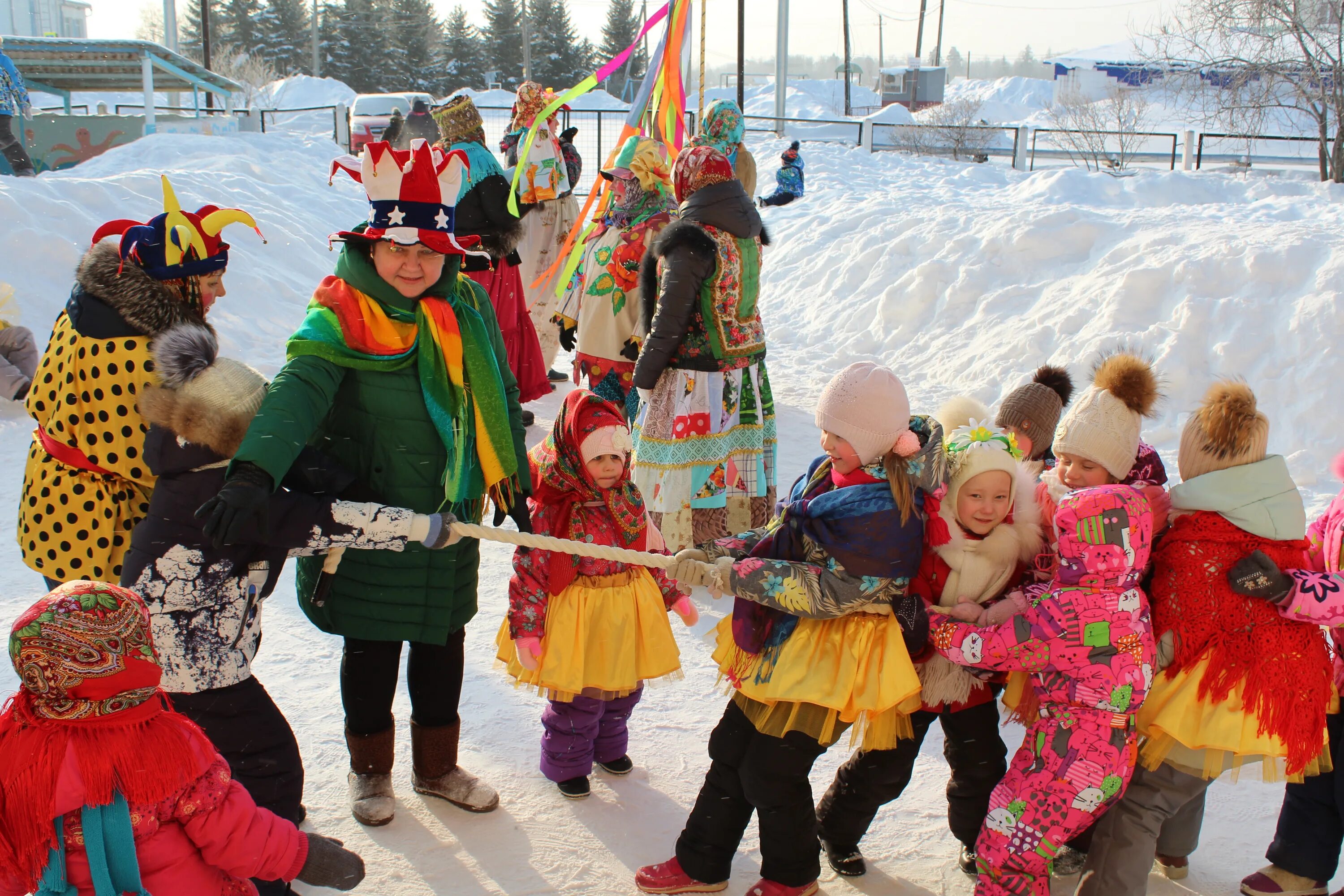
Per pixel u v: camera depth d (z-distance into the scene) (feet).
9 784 6.44
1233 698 8.89
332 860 7.74
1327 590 8.77
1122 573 8.64
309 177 54.34
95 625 6.52
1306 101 55.52
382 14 232.94
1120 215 34.45
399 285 9.85
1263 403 24.08
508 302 21.38
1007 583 9.47
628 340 19.56
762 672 9.28
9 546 16.90
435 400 9.91
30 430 22.38
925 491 9.19
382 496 10.09
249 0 237.25
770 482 17.72
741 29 92.73
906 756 9.87
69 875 6.61
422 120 37.60
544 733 11.43
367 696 10.46
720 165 16.22
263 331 30.99
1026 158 76.23
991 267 32.99
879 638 9.14
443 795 10.96
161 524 8.51
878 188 63.52
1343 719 9.66
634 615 10.81
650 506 16.51
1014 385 27.66
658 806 11.15
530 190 25.72
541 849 10.30
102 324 9.74
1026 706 9.84
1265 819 11.19
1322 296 25.29
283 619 15.10
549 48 241.35
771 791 9.29
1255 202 43.83
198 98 96.84
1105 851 9.42
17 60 71.51
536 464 11.04
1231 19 57.62
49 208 30.71
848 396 8.93
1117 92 83.41
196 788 6.91
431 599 10.25
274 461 8.35
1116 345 26.68
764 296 40.22
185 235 9.91
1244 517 9.03
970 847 10.19
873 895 9.86
